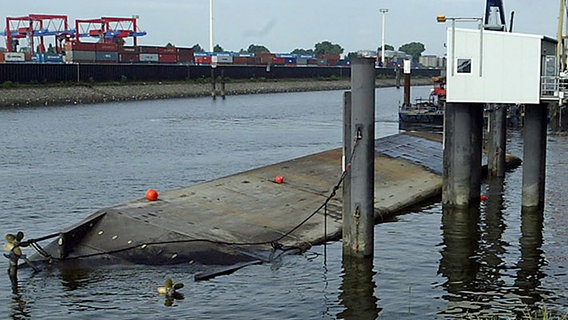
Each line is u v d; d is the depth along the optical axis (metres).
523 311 22.31
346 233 27.52
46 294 23.92
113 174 52.09
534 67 32.38
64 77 152.62
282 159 61.16
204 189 35.53
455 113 35.97
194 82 185.75
